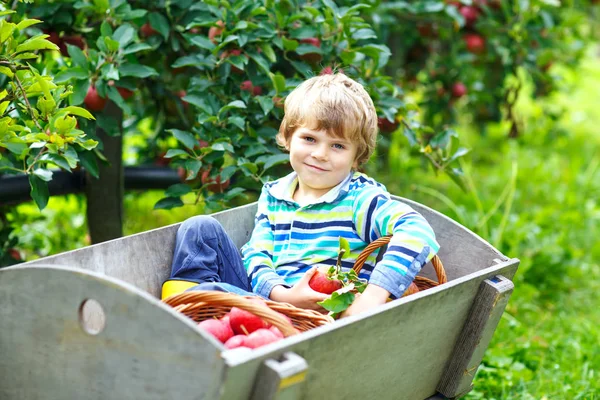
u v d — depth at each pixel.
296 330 1.99
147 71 3.09
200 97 3.20
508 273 2.54
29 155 2.69
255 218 2.77
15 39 2.63
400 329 2.17
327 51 3.34
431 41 5.30
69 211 4.88
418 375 2.43
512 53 4.50
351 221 2.60
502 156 6.86
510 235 4.66
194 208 5.13
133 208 5.10
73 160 2.57
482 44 4.53
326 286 2.41
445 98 5.16
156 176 4.14
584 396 3.24
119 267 2.39
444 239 2.77
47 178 2.63
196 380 1.76
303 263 2.58
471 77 5.13
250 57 3.27
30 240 4.10
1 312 2.04
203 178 3.17
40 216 3.91
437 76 5.16
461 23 4.06
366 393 2.23
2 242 3.53
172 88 3.83
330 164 2.55
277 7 3.31
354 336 2.01
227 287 2.33
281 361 1.82
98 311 2.23
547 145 7.30
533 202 5.83
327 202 2.60
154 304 1.78
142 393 1.86
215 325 2.07
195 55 3.25
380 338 2.12
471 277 2.34
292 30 3.26
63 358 1.97
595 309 4.29
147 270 2.48
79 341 1.93
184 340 1.75
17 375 2.08
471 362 2.52
